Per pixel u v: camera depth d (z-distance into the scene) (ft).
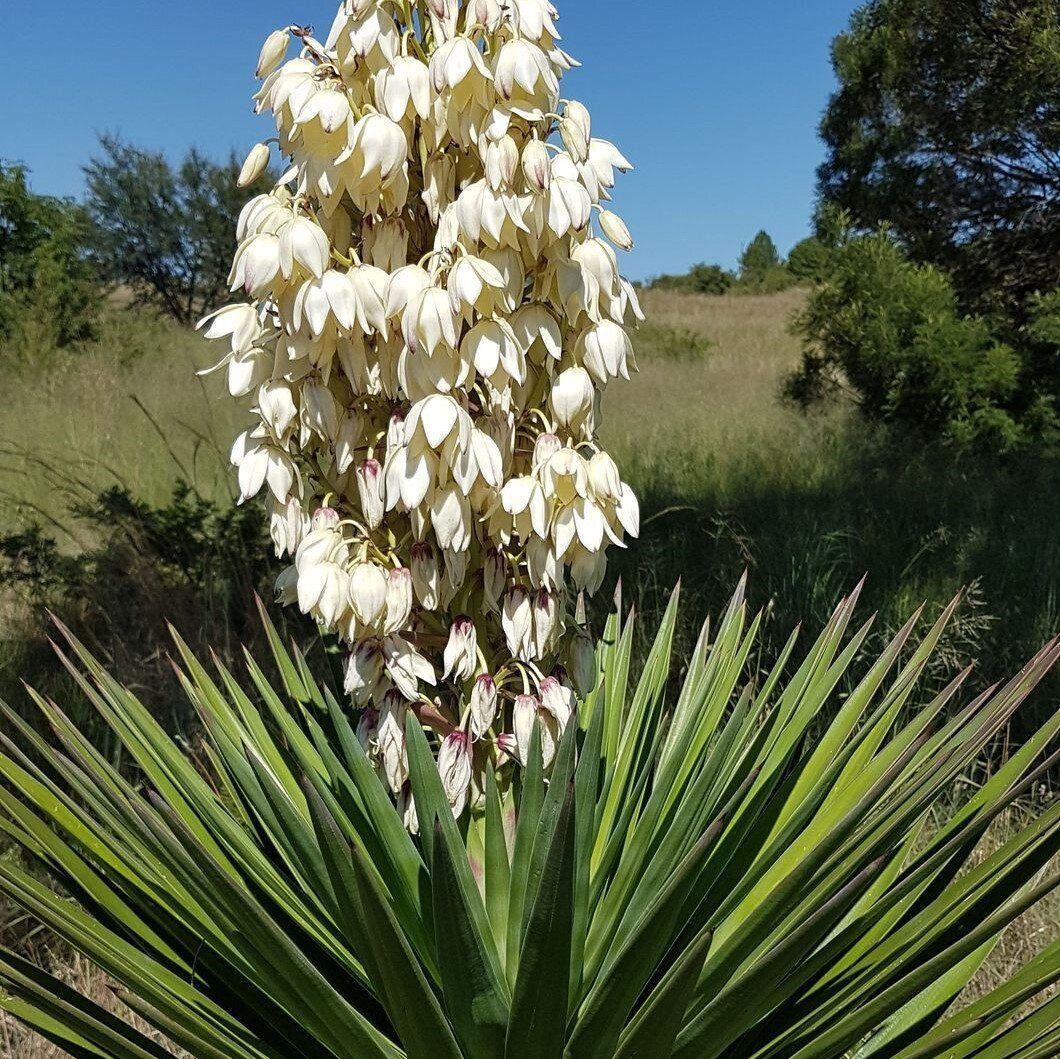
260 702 12.00
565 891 3.97
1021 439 27.94
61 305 42.93
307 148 4.73
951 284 33.30
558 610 5.15
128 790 5.56
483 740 5.38
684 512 19.13
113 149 65.05
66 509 19.04
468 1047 4.75
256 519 16.15
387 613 4.84
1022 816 9.95
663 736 7.50
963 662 12.83
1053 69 28.43
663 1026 4.15
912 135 32.76
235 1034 5.13
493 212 4.57
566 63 4.90
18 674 13.06
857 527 18.85
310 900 5.71
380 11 4.69
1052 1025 4.52
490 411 4.93
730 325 66.39
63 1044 4.99
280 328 4.88
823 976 5.34
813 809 5.18
